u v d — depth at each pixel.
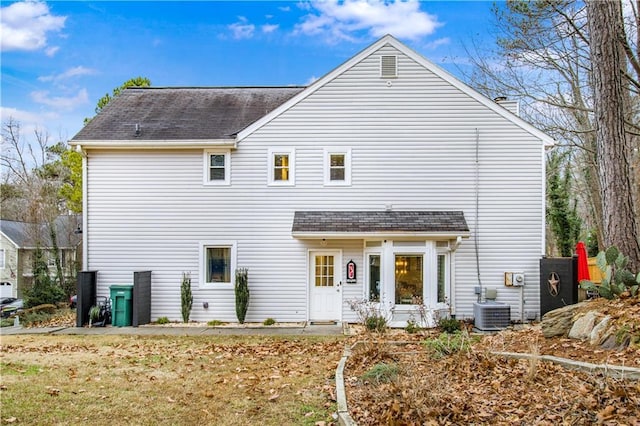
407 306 12.45
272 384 6.62
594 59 8.99
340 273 13.19
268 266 13.29
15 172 29.95
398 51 13.34
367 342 8.23
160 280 13.40
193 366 7.92
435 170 13.23
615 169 8.62
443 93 13.27
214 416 5.26
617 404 4.24
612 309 7.16
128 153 13.52
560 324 7.85
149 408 5.57
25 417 5.25
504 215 13.11
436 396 4.72
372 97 13.34
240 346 9.84
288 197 13.36
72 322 13.84
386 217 12.94
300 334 11.41
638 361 5.70
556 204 19.91
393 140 13.30
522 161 13.16
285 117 13.41
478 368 6.13
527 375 5.59
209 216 13.41
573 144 19.05
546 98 19.61
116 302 12.88
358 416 4.76
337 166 13.42
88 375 7.25
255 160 13.41
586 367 5.68
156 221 13.45
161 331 11.98
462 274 12.99
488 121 13.22
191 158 13.50
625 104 16.39
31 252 24.67
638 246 8.50
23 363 8.19
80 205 26.27
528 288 12.98
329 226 12.54
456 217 12.91
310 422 5.00
